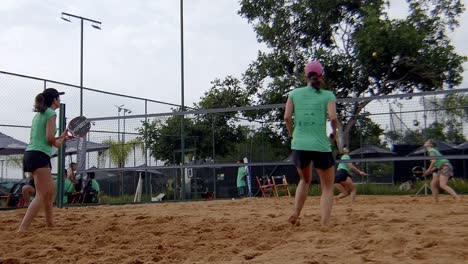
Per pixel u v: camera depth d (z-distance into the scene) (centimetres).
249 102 2741
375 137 1661
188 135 1848
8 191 1483
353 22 2619
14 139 1406
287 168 1769
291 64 2711
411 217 651
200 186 1834
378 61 2456
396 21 2458
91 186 1504
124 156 1666
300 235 517
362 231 516
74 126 1095
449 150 1539
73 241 551
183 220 706
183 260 441
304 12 2614
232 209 952
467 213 701
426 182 1602
